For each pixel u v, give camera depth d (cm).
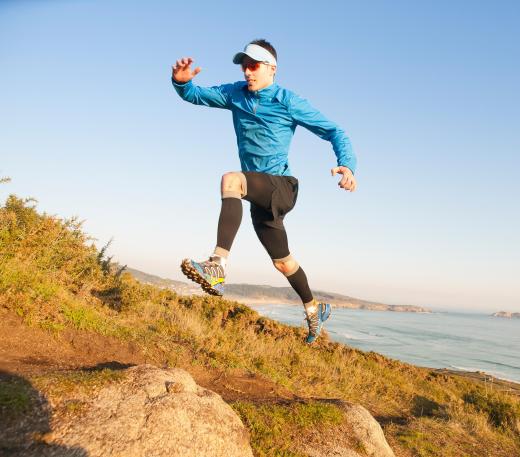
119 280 842
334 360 1148
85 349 534
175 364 608
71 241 765
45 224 702
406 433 734
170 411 337
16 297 532
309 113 330
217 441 346
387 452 507
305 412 507
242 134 336
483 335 11619
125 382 355
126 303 775
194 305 1141
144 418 325
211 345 746
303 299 370
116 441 299
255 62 323
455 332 11869
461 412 959
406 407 1002
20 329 501
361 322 12312
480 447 764
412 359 4878
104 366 485
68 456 278
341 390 938
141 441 307
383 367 1270
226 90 345
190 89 342
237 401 546
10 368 387
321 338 1316
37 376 337
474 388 1329
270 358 938
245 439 380
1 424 282
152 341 644
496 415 990
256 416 485
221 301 1233
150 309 855
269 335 1128
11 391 304
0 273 550
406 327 11994
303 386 839
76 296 705
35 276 604
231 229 294
